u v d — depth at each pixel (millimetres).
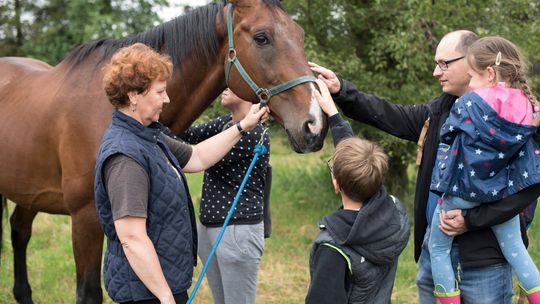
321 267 1853
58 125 2785
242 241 2707
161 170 1915
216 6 2705
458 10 5605
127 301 1938
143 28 11406
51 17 13375
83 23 11570
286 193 6965
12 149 3004
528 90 2066
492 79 2074
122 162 1833
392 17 5684
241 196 2730
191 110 2801
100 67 2807
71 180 2717
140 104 1922
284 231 5648
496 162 1957
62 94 2826
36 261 4691
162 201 1905
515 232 2135
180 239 1944
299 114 2400
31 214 3770
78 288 2785
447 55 2312
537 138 2004
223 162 2729
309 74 2457
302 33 2580
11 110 3078
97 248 2762
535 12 6160
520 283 2119
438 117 2432
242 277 2748
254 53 2506
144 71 1873
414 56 5383
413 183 7016
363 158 1923
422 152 2457
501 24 5723
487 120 1932
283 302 3967
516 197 2004
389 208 1951
